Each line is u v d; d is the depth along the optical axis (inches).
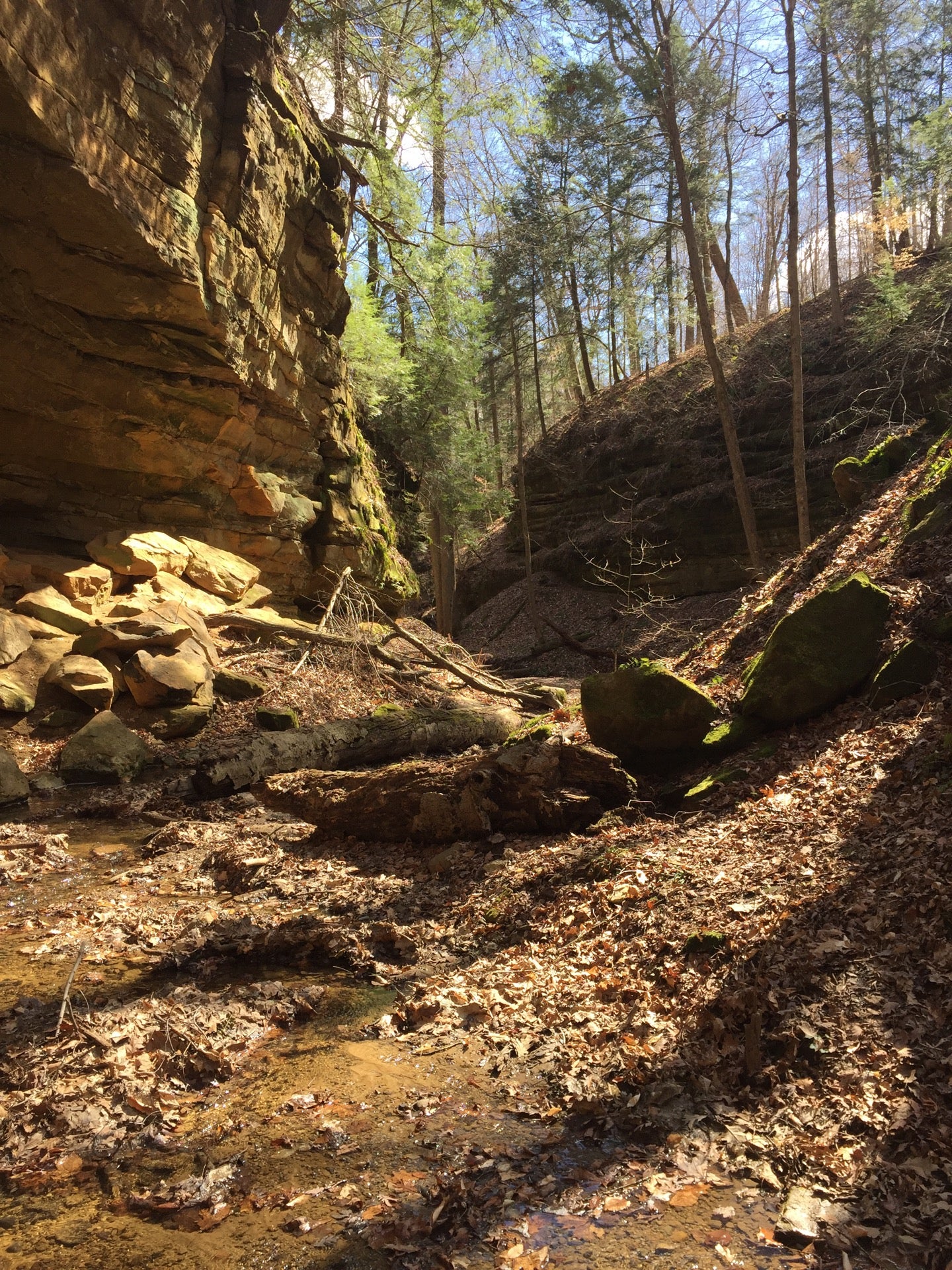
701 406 1158.3
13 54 339.9
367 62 732.0
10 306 444.1
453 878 263.4
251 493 664.4
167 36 445.7
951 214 1212.5
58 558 532.1
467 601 1424.7
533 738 305.1
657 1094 141.6
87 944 224.1
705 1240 110.0
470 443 1112.2
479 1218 116.4
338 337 757.9
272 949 220.8
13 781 370.6
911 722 257.9
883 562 358.0
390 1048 169.0
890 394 946.1
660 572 1085.1
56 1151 134.0
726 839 234.7
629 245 1138.0
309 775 333.1
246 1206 120.6
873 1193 113.9
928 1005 145.2
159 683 463.5
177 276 475.5
